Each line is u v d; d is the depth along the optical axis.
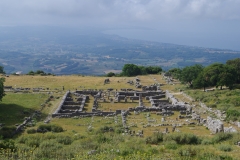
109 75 128.12
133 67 128.25
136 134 43.00
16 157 26.12
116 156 26.44
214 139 35.69
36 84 95.50
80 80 104.19
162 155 27.12
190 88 89.38
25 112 59.56
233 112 51.66
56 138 36.44
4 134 41.41
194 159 26.14
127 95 82.38
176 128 48.38
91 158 25.48
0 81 63.09
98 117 59.66
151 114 60.84
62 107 66.56
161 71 136.00
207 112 58.78
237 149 30.19
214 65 86.00
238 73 90.19
